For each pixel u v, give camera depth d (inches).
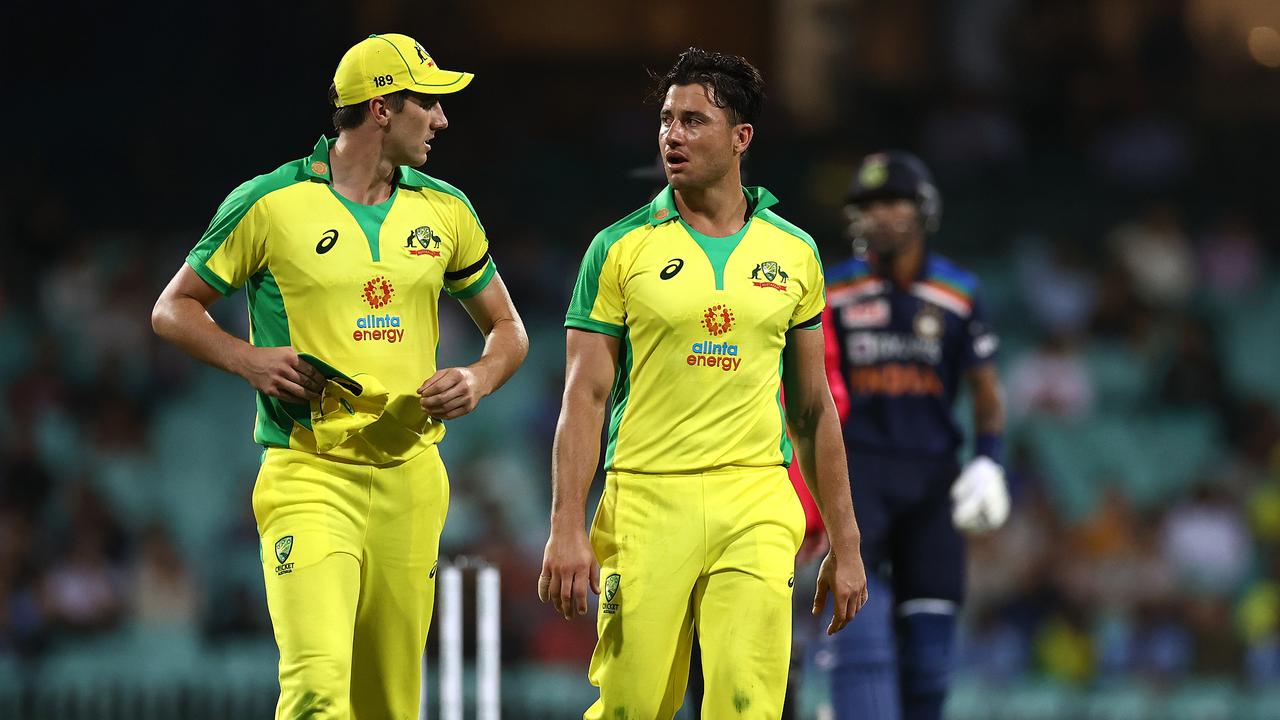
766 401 633.0
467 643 1019.9
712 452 621.9
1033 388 2011.6
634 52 2502.5
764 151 2365.9
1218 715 1563.7
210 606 1690.5
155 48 2306.8
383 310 638.5
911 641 887.1
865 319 888.9
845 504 654.5
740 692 617.3
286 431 639.1
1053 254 2224.4
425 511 655.8
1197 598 1694.1
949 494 893.2
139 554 1676.9
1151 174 2420.0
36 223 2070.6
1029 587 1665.8
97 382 1952.5
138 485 1841.8
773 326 628.7
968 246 2321.6
